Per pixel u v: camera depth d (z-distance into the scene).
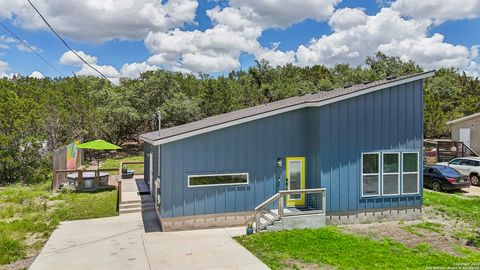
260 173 12.88
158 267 8.62
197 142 12.12
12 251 9.77
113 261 9.02
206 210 12.26
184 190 12.02
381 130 13.46
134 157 37.59
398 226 12.95
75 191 18.84
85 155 35.78
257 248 10.13
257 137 12.83
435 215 14.51
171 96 39.66
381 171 13.49
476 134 28.70
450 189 19.48
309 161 13.44
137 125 40.12
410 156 13.85
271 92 49.66
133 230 12.02
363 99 13.21
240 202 12.62
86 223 12.95
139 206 14.89
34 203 16.08
